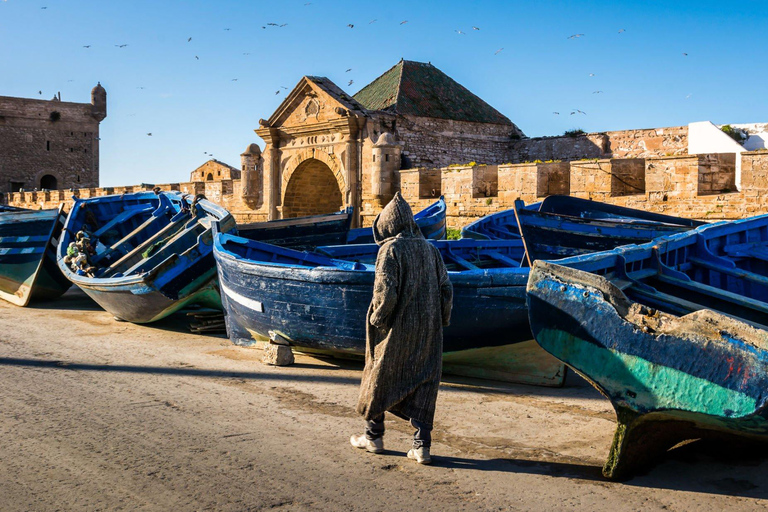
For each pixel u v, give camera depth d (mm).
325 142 28375
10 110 67125
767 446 5000
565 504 4156
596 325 4602
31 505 4066
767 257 9516
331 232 15180
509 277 7160
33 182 68625
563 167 20531
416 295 4691
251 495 4242
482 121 32188
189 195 15164
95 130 72375
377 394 4688
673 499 4246
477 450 5180
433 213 16766
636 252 7098
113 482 4449
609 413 6277
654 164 18422
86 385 7184
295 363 8508
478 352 7609
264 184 31844
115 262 14102
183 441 5309
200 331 10875
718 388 4035
